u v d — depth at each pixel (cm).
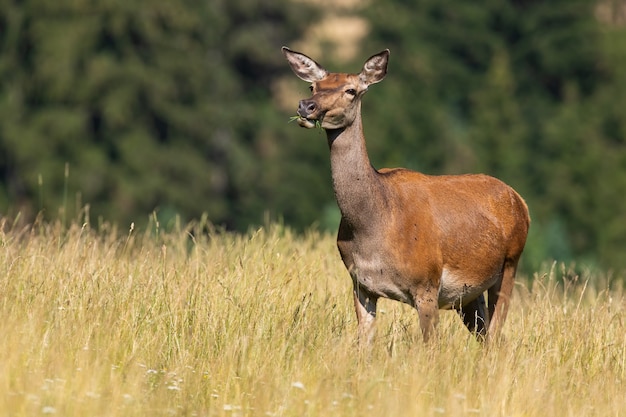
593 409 2216
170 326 2408
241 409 2044
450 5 12962
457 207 2680
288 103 12562
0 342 2169
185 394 2106
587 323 2633
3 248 2786
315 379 2203
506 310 2850
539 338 2561
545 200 10394
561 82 13112
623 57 12731
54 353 2152
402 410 2077
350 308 2767
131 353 2264
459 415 2067
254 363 2248
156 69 11050
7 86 10750
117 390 2022
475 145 10906
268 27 12688
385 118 10750
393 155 10100
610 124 11706
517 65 13000
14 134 10162
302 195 10800
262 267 2770
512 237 2827
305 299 2673
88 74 10588
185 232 3203
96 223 9969
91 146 10456
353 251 2561
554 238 6744
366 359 2366
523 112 12325
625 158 10725
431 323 2573
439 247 2617
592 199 10325
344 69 12162
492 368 2334
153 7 11006
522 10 13288
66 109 10538
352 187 2505
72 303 2442
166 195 10450
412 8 13175
